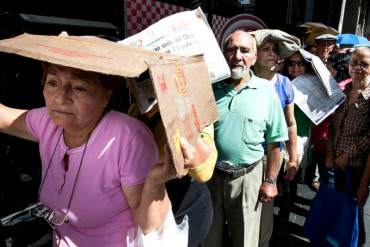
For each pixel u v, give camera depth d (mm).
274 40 2414
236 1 3967
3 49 846
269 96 1973
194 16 1413
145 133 1004
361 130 2430
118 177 976
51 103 921
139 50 945
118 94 1217
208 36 1400
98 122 995
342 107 2607
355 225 2412
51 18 1967
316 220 2666
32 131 1132
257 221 2184
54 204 1077
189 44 1349
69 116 919
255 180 2061
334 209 2541
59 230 1118
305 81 2811
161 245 1064
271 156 2092
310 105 2699
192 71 996
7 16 1732
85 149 978
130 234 1071
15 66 1759
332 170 2629
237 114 1925
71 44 909
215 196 2078
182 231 1234
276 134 2014
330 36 4039
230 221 2123
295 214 3453
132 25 2512
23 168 1633
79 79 880
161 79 761
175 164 751
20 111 1195
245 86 1938
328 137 2717
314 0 6828
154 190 929
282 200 3074
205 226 1520
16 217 1221
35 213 1089
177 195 1516
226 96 1952
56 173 1055
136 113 1272
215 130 1991
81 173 993
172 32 1342
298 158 2805
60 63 763
